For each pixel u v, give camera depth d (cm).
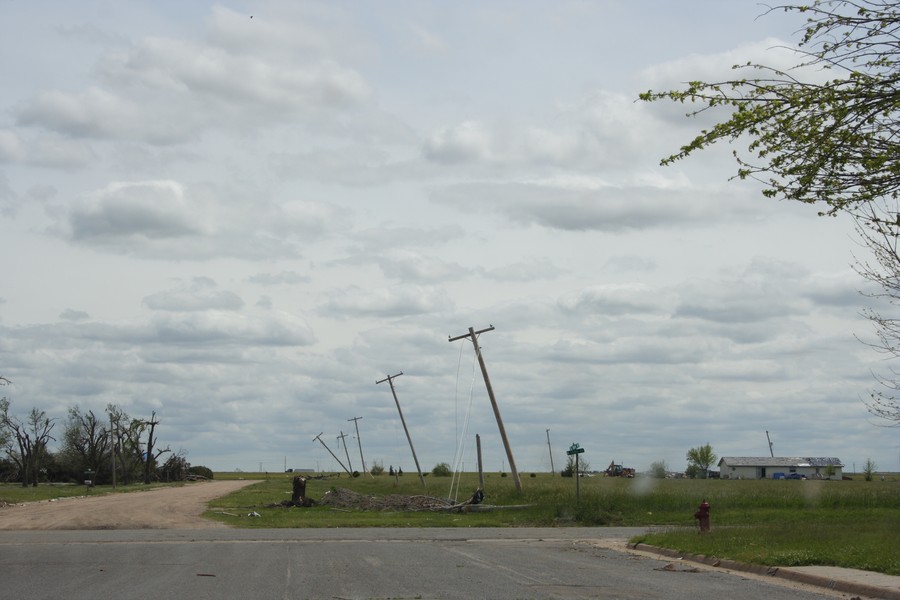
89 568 1805
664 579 1652
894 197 1119
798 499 4372
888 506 4184
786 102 1071
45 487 10381
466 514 4291
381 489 7912
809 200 1156
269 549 2292
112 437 10606
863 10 1049
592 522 3691
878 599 1415
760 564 1791
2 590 1450
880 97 1048
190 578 1619
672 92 1116
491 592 1426
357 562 1931
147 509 4697
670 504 4244
